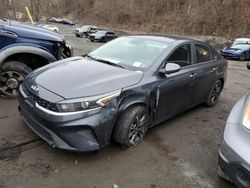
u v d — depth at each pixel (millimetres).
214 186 3375
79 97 3295
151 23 49469
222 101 6719
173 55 4508
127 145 3824
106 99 3383
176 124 4988
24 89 3791
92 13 67062
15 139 3887
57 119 3221
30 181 3119
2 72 5004
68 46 5898
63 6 79375
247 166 2670
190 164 3775
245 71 13633
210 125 5117
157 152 3957
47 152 3664
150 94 3963
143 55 4418
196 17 41250
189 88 4867
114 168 3490
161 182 3344
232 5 37938
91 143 3367
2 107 4859
